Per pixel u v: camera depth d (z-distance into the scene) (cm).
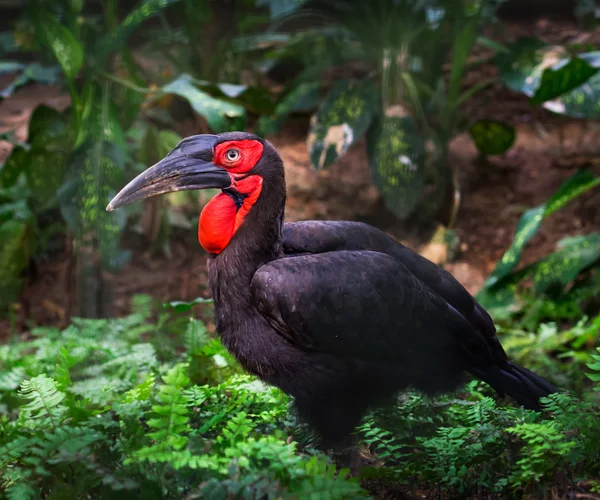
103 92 700
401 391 460
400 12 812
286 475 333
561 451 376
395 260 430
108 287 762
